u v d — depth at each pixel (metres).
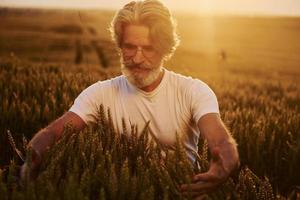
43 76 7.59
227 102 8.03
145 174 2.17
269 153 4.12
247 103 8.77
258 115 6.58
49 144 2.61
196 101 2.79
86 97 2.93
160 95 2.85
